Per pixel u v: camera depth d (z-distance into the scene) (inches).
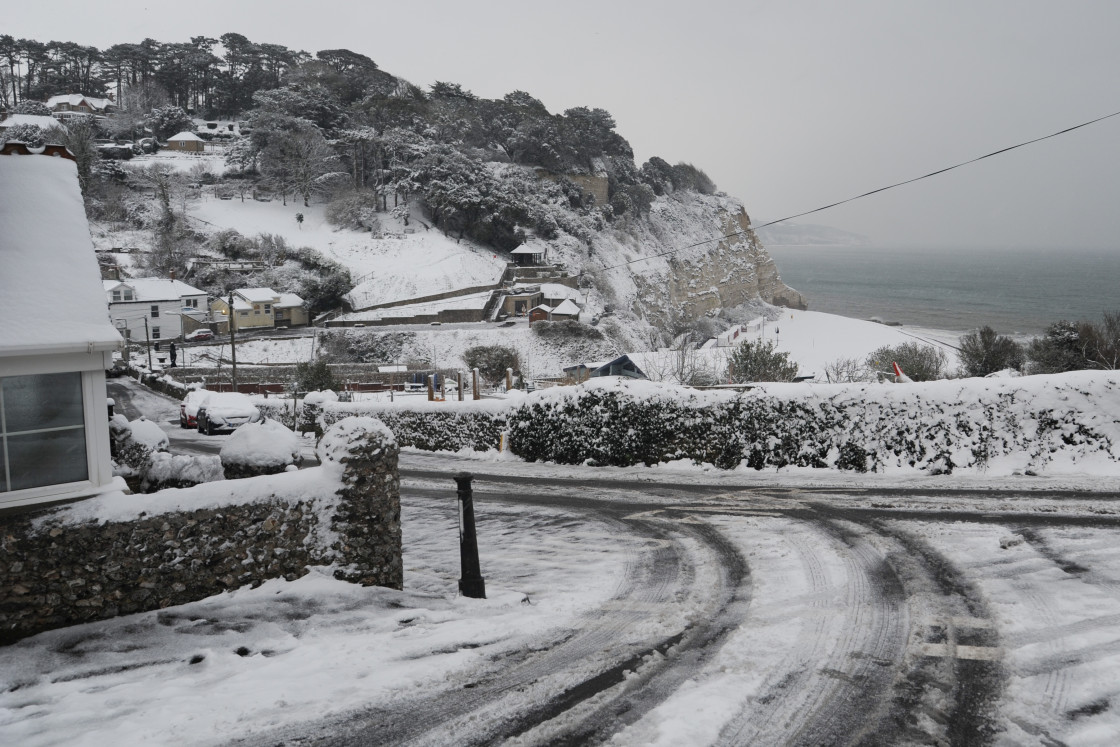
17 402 268.5
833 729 188.9
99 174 4416.8
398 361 3184.1
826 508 431.2
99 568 277.3
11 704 217.9
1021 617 253.8
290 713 206.1
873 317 5826.8
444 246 4525.1
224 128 6456.7
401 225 4776.1
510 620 281.1
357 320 3550.7
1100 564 297.9
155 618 279.1
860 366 2041.1
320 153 5167.3
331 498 318.0
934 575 303.1
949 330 4687.5
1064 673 212.2
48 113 5467.5
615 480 583.2
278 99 5354.3
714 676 222.4
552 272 4387.3
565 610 293.0
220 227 4330.7
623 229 5895.7
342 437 322.7
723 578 323.0
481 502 540.1
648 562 357.7
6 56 6638.8
